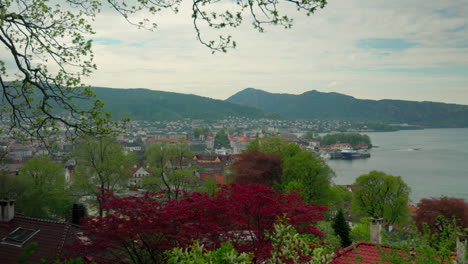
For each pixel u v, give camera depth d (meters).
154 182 54.19
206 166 137.62
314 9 10.66
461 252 13.38
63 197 51.94
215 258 6.79
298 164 48.34
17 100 14.15
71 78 13.64
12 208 19.45
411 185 150.25
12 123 14.31
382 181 59.53
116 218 12.11
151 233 11.97
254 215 12.54
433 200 48.97
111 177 48.69
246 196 12.52
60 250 17.22
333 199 51.12
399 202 57.59
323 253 8.84
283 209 12.61
